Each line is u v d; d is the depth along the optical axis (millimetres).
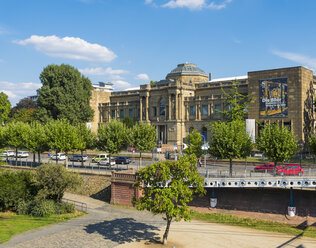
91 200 71062
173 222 57938
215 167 78938
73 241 48094
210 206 63438
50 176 61781
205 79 138375
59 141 83438
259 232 52562
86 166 88438
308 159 83875
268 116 96875
